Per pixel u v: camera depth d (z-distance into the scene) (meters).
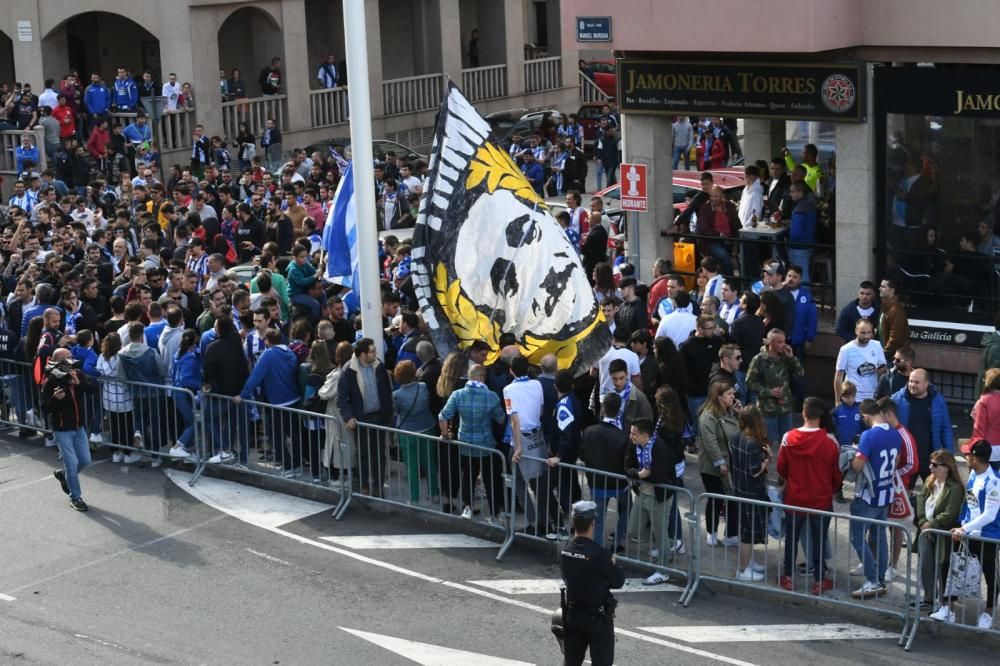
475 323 18.20
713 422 15.44
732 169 32.19
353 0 18.50
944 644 13.84
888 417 14.65
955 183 20.38
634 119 23.28
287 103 44.22
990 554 13.77
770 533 14.91
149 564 16.36
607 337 18.41
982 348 17.86
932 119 20.39
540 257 18.41
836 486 14.77
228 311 20.30
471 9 50.34
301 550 16.70
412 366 17.41
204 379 19.12
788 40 20.42
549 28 52.19
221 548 16.81
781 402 17.73
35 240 24.94
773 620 14.52
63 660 13.84
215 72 42.41
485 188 18.44
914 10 20.09
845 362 17.78
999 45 19.47
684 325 18.98
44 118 39.06
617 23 22.11
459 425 16.89
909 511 14.82
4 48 48.84
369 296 18.97
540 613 14.78
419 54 48.25
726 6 20.94
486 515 17.09
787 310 19.56
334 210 20.70
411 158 40.31
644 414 16.59
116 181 39.62
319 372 18.38
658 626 14.41
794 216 22.28
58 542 17.11
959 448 19.17
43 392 18.03
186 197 30.34
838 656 13.60
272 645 14.10
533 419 16.33
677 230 23.55
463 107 18.64
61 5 43.84
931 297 20.88
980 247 20.30
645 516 15.53
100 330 21.61
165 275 22.81
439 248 18.22
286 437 18.70
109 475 19.62
